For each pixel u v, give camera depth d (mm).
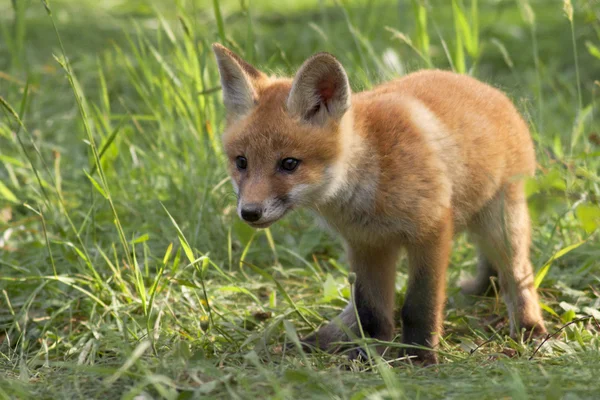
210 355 8711
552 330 9672
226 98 9352
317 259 12250
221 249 12125
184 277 10914
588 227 7582
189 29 13711
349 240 9367
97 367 7863
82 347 9234
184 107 14078
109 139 11070
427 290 8992
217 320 9898
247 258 12062
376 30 18844
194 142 13688
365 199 8891
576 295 10242
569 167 11039
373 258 9430
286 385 7113
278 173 8625
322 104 8758
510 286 9750
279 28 24062
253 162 8711
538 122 13391
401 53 16250
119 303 10203
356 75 13680
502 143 9797
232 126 9133
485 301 10617
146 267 10602
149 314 9031
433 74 10398
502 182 9852
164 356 8000
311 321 10102
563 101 16172
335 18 24297
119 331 9406
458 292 10609
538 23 23422
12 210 13344
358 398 6531
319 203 8922
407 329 9031
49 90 18406
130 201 13094
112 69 19078
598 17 13617
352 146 8812
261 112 8852
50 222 12234
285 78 9758
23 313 10047
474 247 11922
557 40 21312
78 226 12398
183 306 10312
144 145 15695
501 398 6879
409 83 10078
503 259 9883
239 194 8703
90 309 10109
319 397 6746
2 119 15969
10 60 19641
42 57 21219
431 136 9062
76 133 15984
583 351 8250
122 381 7531
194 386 7230
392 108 9156
